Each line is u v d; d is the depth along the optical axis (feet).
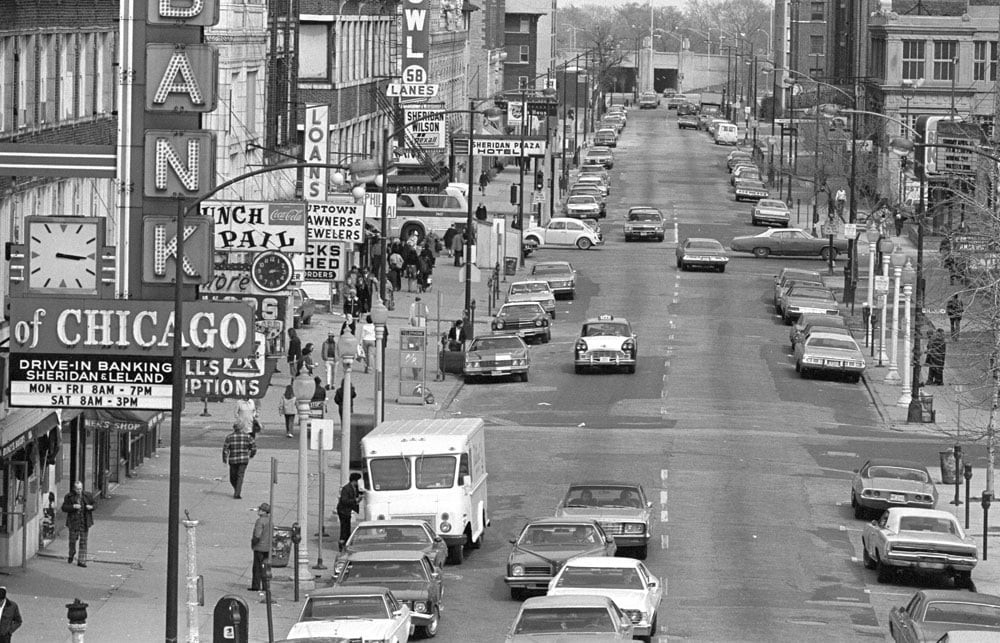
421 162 589.73
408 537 215.72
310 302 426.92
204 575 222.48
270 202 272.92
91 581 215.72
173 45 207.72
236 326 205.36
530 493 284.61
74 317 204.85
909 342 382.01
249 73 434.30
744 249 605.73
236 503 268.21
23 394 205.05
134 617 198.08
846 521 267.80
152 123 210.79
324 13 530.27
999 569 236.22
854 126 550.36
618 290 528.22
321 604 181.16
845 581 230.07
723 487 289.33
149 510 260.83
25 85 227.20
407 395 363.15
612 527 235.61
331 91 529.86
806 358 396.16
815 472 303.89
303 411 228.22
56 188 246.47
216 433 327.88
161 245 207.72
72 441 251.19
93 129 257.75
